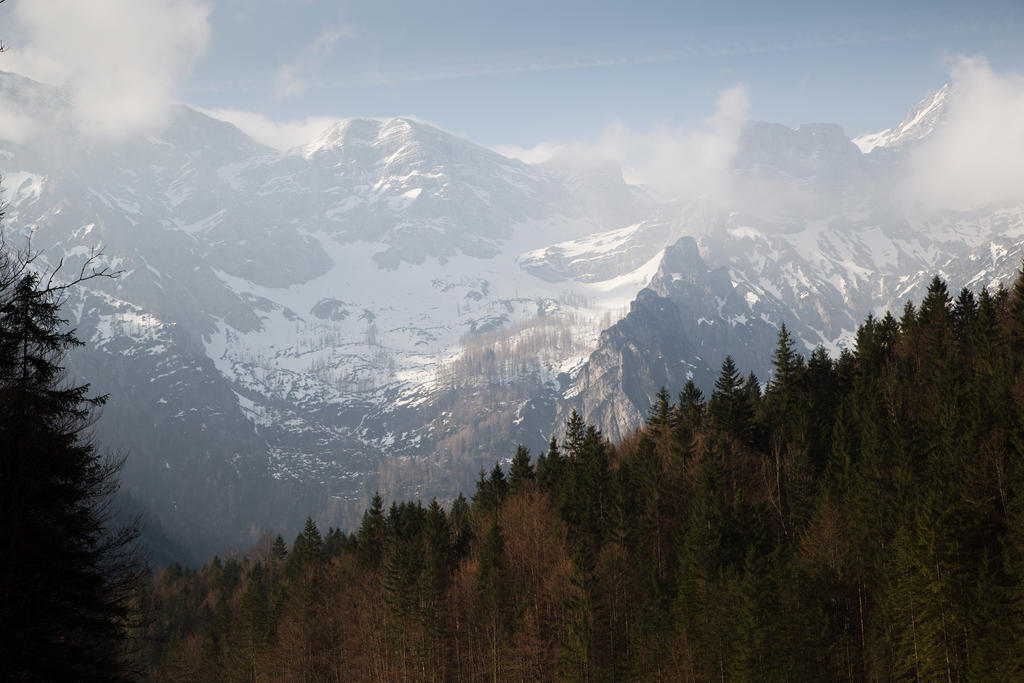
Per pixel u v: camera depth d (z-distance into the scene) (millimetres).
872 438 111250
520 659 109500
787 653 91188
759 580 94875
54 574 39688
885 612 89812
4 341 38469
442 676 117812
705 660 95812
